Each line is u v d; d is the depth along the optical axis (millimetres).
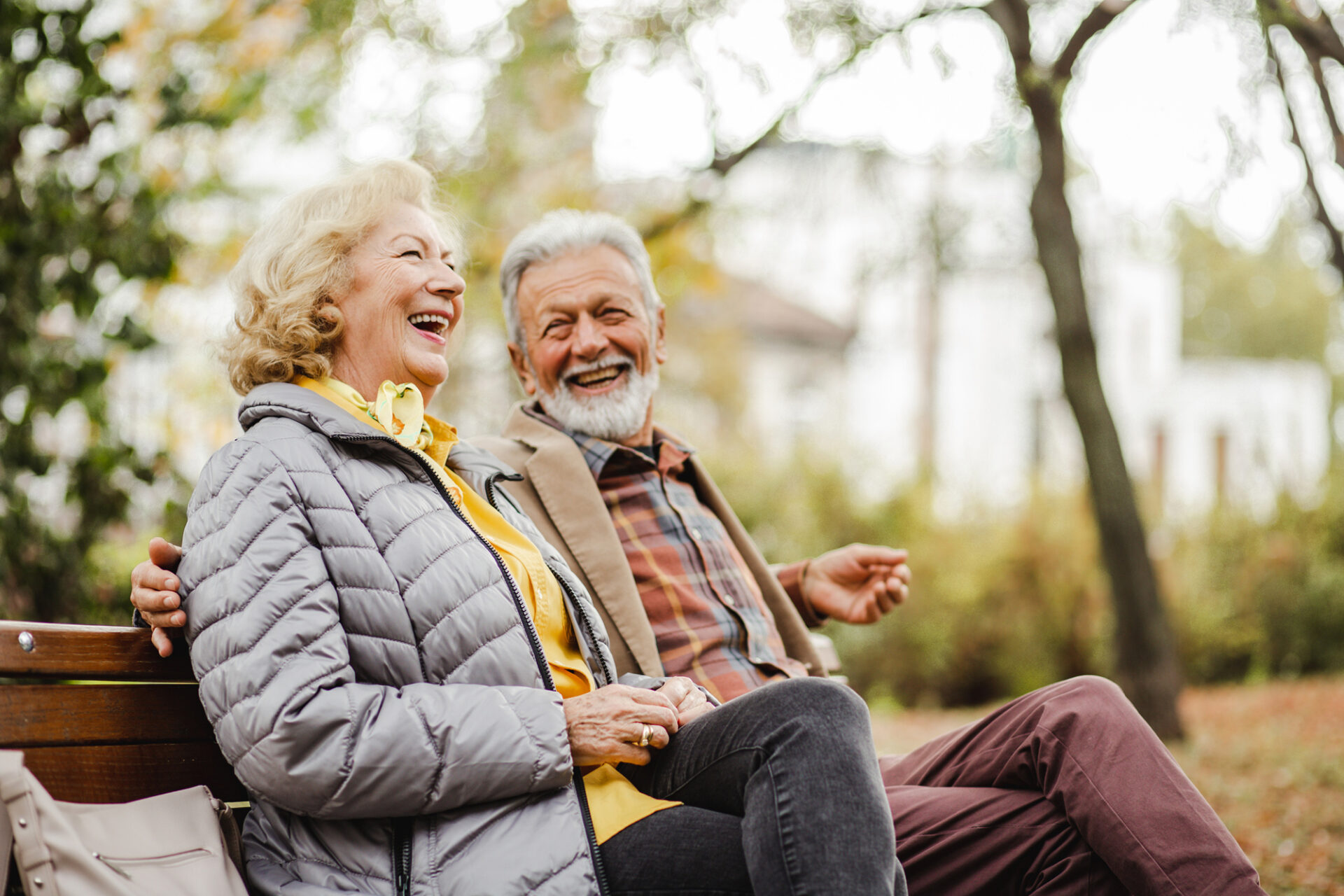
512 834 1667
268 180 8086
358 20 6832
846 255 8469
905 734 7949
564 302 2896
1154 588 7133
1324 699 9055
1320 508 12406
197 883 1549
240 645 1605
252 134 7523
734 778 1736
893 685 10508
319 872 1658
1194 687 11633
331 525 1745
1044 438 22969
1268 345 35906
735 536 2949
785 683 1761
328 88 7332
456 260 2428
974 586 10547
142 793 1771
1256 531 12266
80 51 4711
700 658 2568
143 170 6410
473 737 1636
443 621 1778
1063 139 6746
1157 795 1938
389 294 2092
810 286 8914
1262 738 7031
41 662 1619
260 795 1692
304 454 1790
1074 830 2023
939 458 12570
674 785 1824
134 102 5637
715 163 7164
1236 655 11844
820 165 7895
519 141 7371
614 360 2893
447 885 1633
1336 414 34281
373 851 1659
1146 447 27875
